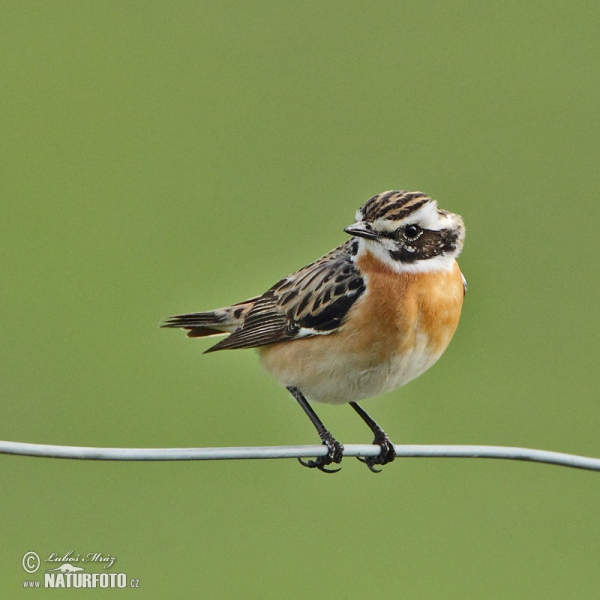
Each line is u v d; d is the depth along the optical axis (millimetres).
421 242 12164
